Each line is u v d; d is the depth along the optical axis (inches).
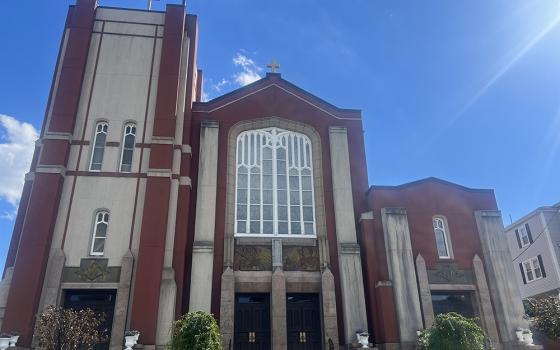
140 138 919.7
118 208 858.8
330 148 1024.9
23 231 802.2
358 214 981.2
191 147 977.5
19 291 762.2
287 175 1005.8
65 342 677.9
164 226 837.8
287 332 882.8
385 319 841.5
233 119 1026.1
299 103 1069.1
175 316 805.2
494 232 951.6
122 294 788.6
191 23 1069.8
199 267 860.0
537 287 1501.0
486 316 877.2
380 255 901.8
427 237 932.0
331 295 873.5
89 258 818.2
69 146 888.9
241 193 974.4
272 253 903.1
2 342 707.4
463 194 984.9
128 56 985.5
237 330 867.4
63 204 850.8
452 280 908.0
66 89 922.1
